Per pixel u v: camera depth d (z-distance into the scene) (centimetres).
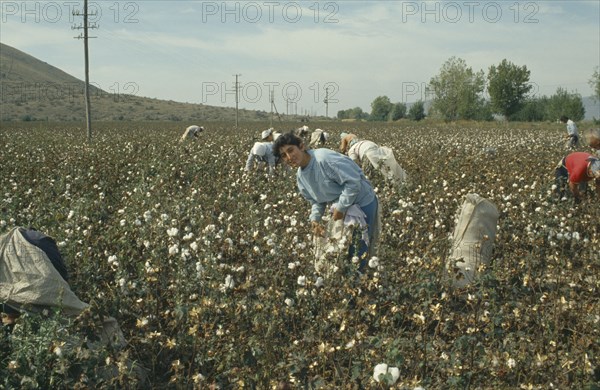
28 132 3114
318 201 525
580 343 388
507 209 723
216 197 812
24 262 389
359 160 899
